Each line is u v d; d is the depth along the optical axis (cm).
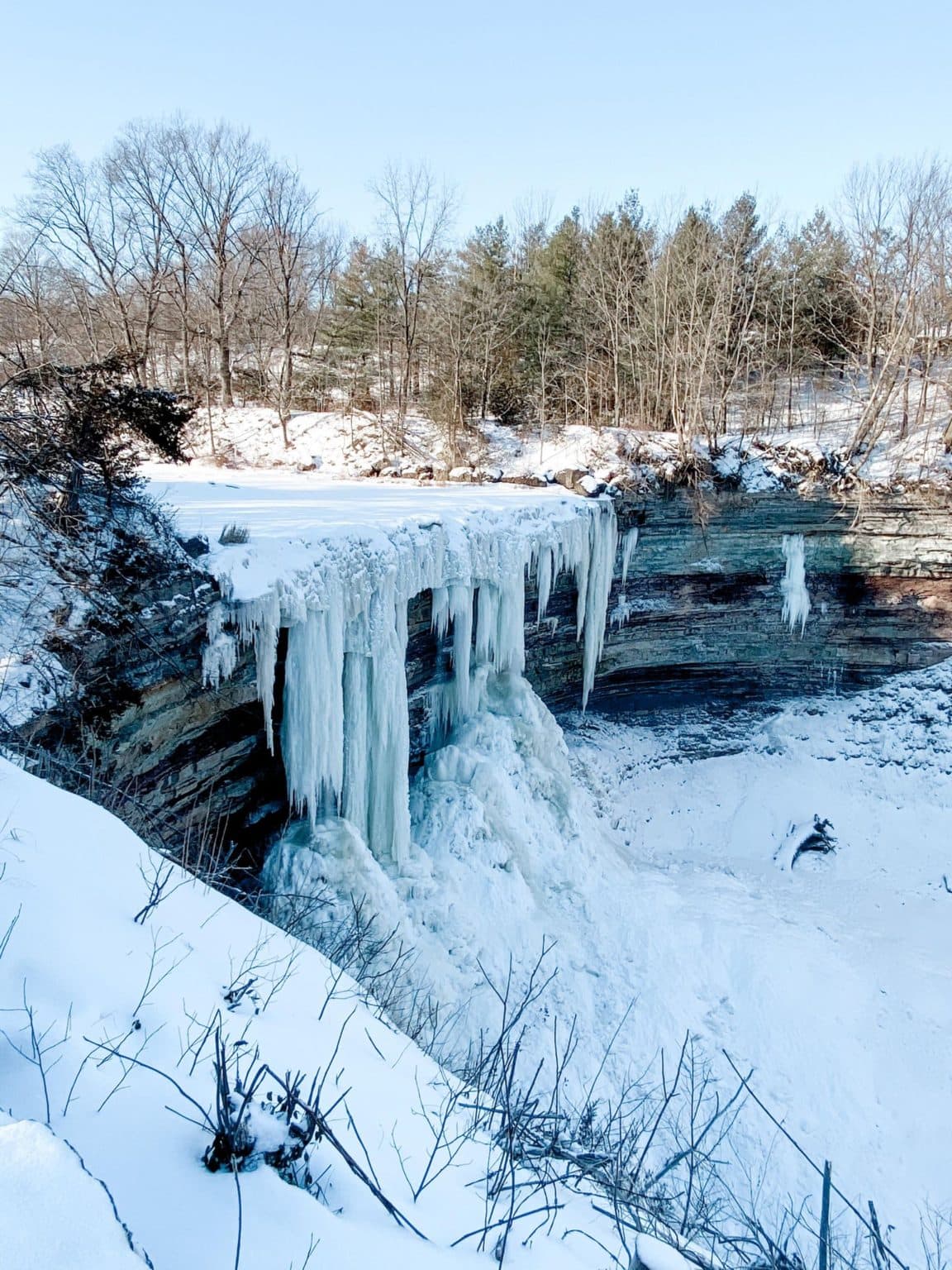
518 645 1811
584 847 1712
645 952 1495
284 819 1287
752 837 2009
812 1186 1109
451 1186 397
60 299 3056
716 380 2689
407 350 2997
